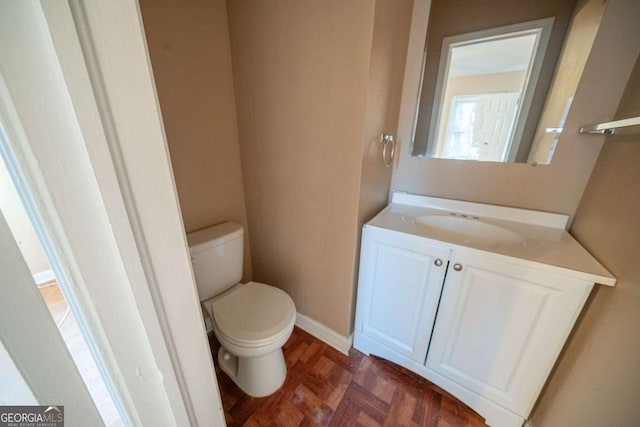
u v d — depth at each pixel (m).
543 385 0.91
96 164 0.33
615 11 0.87
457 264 0.97
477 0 1.11
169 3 1.01
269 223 1.49
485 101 1.19
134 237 0.38
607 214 0.84
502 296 0.91
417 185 1.45
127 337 0.42
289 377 1.26
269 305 1.17
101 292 0.38
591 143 1.01
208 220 1.36
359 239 1.21
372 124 1.06
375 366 1.33
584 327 0.80
